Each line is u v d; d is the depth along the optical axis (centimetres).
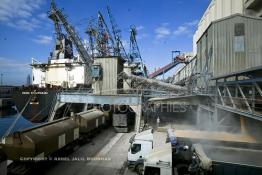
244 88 1714
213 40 2219
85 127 2236
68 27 4909
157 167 1298
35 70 4619
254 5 2850
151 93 3216
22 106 3712
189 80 3509
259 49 2091
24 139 1362
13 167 1377
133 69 5616
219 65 2183
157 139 1750
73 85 4344
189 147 1499
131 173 1528
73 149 1995
